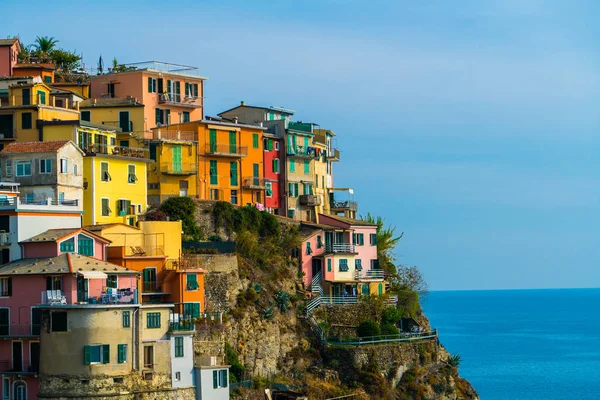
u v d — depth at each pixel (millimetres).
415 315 177375
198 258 140500
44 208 127875
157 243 138125
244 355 139375
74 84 180125
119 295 120000
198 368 125000
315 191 188750
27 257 124438
